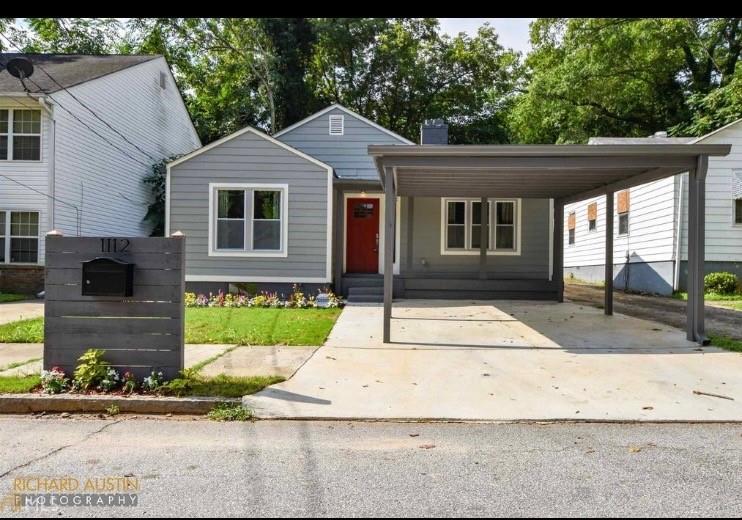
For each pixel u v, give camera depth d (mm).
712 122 20875
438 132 15047
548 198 14000
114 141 17984
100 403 4941
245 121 29188
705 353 7234
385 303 8055
